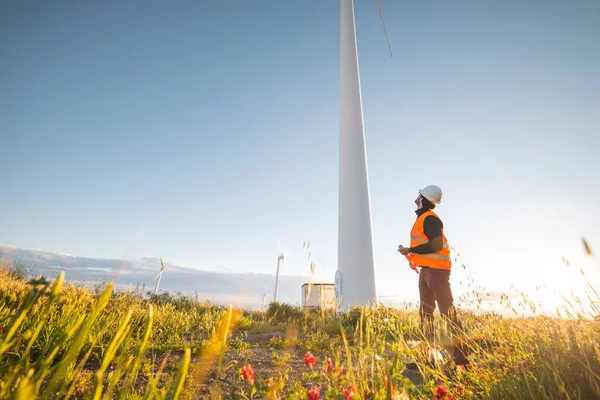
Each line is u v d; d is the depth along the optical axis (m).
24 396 0.77
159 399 1.12
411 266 4.96
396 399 1.61
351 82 16.97
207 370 3.50
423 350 2.92
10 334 0.75
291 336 6.60
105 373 2.91
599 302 2.59
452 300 4.27
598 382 2.10
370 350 1.88
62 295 4.56
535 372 2.48
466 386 2.57
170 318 6.69
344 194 15.54
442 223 4.64
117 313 5.13
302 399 1.78
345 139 16.25
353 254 14.62
